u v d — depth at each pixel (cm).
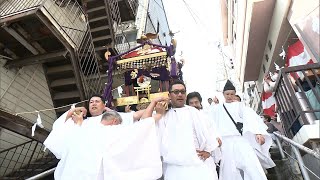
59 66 841
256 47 1061
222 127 403
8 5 711
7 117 561
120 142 278
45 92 856
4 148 689
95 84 915
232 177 369
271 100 971
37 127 628
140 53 718
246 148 376
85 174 255
